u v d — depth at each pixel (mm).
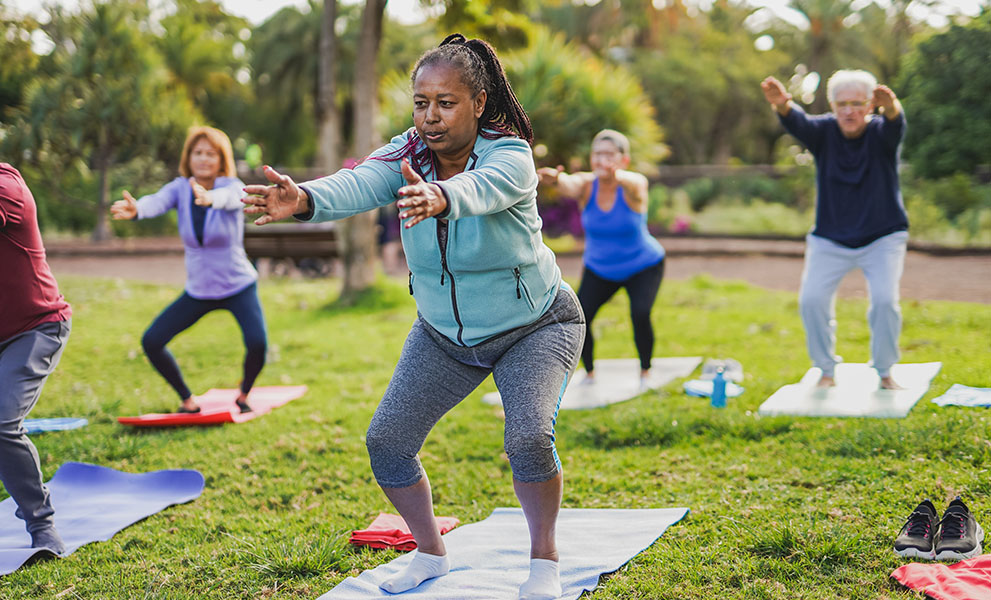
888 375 5555
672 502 4027
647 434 5102
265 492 4504
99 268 16312
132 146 22281
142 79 21125
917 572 2979
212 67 28844
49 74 22000
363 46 11039
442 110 2648
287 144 35688
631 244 6215
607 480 4426
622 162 6078
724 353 7641
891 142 5242
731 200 22922
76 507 4367
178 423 5789
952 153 16906
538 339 2930
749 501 3912
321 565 3459
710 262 15766
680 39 40500
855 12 36438
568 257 16281
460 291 2832
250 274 5949
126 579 3422
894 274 5375
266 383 7289
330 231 13766
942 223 16438
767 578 3104
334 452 5125
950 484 3795
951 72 16859
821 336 5668
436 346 2996
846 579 3057
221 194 5473
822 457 4395
